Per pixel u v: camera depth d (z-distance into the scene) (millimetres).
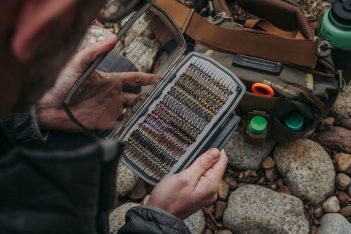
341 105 1800
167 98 1306
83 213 433
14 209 399
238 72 1596
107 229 655
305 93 1534
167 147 1282
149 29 1228
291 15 1700
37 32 313
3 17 315
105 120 1173
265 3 1723
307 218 1696
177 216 1147
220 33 1625
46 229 421
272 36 1571
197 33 1649
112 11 596
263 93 1580
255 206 1653
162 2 1663
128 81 1206
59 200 401
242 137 1734
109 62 1183
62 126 1199
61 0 314
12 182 376
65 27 347
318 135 1802
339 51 1632
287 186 1724
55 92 1151
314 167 1699
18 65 354
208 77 1324
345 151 1772
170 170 1269
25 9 311
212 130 1282
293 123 1589
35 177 375
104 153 373
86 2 357
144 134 1282
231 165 1752
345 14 1571
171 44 1296
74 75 1149
